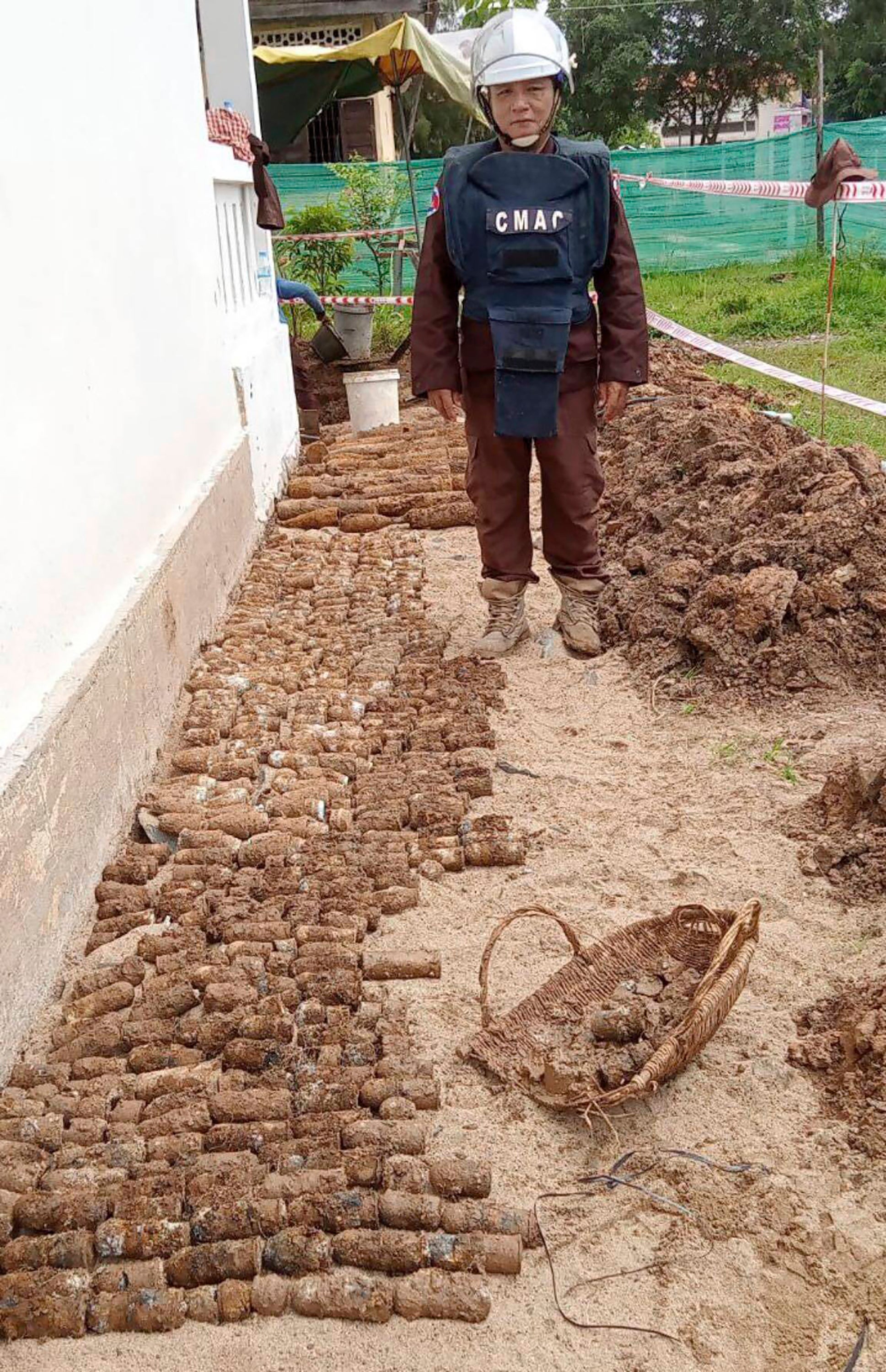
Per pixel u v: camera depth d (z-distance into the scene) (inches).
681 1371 93.8
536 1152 115.6
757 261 788.0
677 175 786.8
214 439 274.1
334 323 541.3
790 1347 95.5
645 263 792.3
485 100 199.2
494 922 151.6
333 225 652.7
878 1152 112.3
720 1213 107.6
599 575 233.3
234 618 259.9
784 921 147.0
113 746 171.0
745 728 194.7
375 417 429.7
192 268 259.0
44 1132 117.5
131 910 156.7
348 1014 133.3
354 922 149.1
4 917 128.0
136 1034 131.6
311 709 210.4
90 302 180.5
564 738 199.2
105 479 183.9
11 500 142.8
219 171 302.2
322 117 851.4
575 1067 119.4
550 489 224.1
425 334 211.6
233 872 165.5
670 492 278.1
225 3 373.7
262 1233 105.7
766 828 166.7
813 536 215.9
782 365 477.7
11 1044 128.7
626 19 1305.4
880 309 568.4
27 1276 102.4
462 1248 103.0
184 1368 96.4
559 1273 102.7
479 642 235.3
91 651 166.4
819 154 717.9
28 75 156.9
